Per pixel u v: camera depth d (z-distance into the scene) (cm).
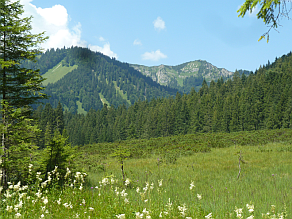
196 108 10419
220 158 1938
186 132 10019
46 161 1021
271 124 7806
